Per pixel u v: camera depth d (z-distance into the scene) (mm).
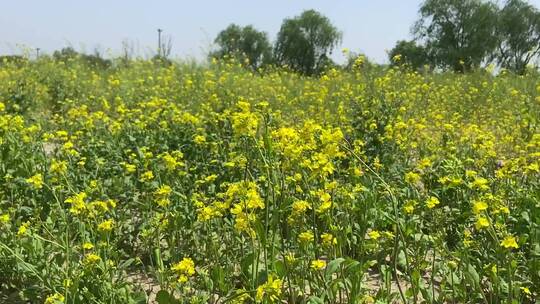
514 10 34969
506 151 6305
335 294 2785
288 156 3334
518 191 4047
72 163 4859
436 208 3926
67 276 2855
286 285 2941
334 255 3047
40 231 3779
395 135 5508
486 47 34344
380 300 2684
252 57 44656
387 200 3863
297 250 3189
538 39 35125
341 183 4141
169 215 3535
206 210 3090
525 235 3160
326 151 3160
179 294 3172
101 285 2861
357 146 4848
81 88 10695
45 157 4762
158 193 3502
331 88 9477
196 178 4582
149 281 3494
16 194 4195
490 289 3029
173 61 12523
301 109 8312
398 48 36875
